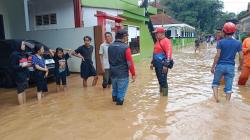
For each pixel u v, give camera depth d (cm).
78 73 1402
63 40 1434
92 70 1075
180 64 1777
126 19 1992
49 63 1141
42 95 964
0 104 879
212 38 4981
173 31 4431
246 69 1015
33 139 586
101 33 1320
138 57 2159
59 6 1612
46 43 1485
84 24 1575
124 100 855
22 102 864
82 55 1067
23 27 1666
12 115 752
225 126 620
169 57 861
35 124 673
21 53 861
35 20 1741
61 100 886
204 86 1038
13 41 1099
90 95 937
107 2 1738
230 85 810
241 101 820
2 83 1139
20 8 1652
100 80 1214
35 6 1720
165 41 872
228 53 784
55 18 1642
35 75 905
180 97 875
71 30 1402
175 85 1065
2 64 1114
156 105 791
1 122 699
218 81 810
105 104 816
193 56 2419
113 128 625
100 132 605
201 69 1516
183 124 637
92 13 1631
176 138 564
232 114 699
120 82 791
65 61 1029
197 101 823
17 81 857
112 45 786
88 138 577
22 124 677
